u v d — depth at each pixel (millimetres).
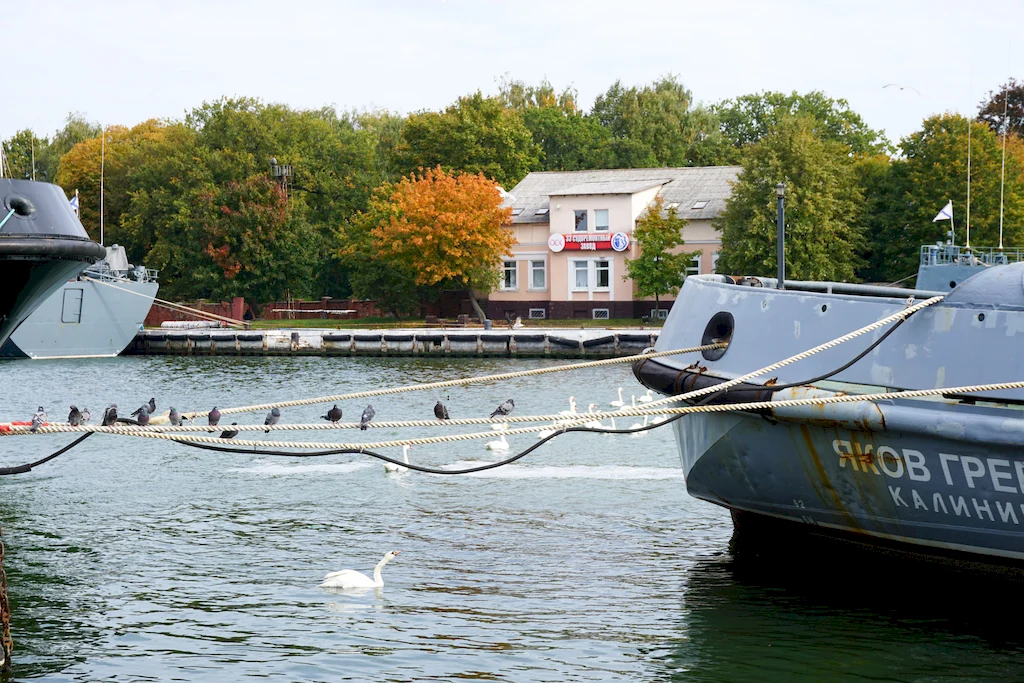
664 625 16062
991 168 69625
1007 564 15430
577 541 20828
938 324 15469
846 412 15469
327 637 15852
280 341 71188
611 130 126812
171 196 97000
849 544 17281
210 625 16422
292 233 87875
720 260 72312
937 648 15016
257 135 100812
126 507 24422
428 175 78875
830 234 69938
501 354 66938
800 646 15148
